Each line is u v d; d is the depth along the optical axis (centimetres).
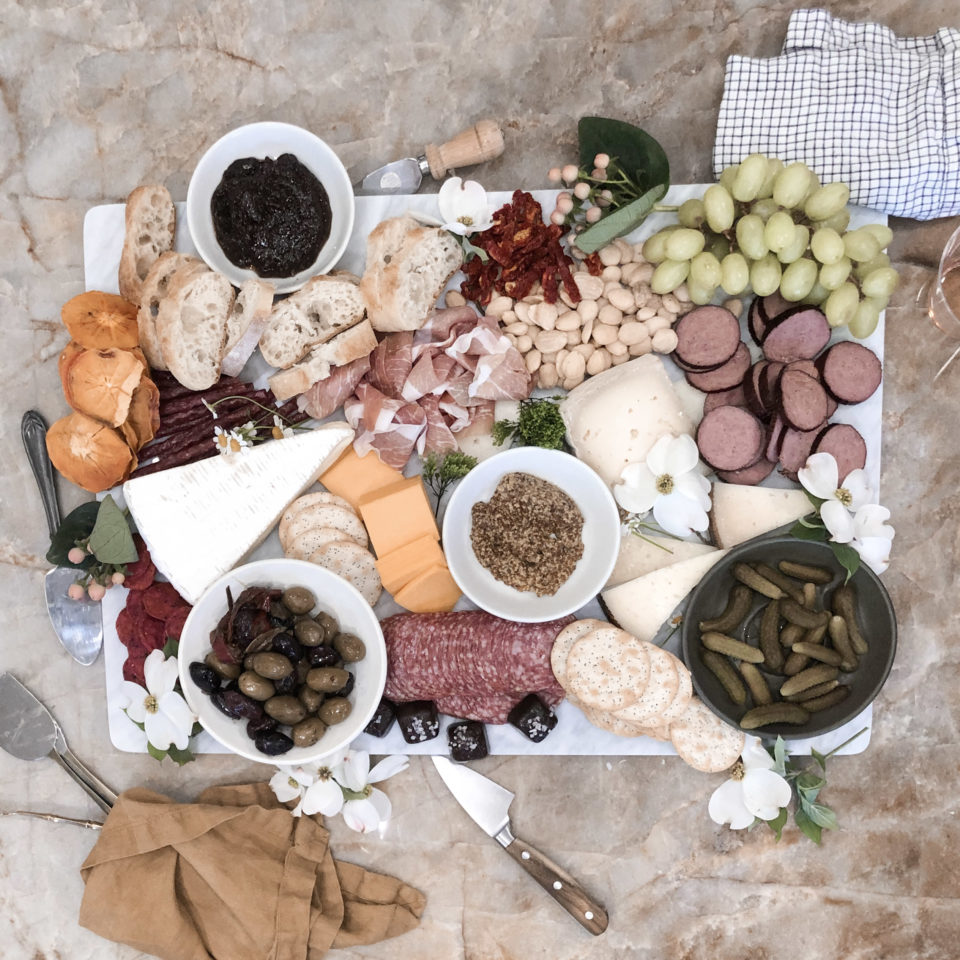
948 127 83
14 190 91
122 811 88
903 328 89
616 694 82
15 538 92
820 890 90
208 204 85
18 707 91
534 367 84
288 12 89
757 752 85
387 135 90
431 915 91
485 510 85
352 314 85
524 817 90
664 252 82
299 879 88
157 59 90
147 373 85
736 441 84
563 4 88
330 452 85
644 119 89
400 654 84
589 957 91
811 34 85
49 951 93
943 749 90
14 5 90
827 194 80
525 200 84
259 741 82
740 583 85
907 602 89
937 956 90
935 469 89
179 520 85
